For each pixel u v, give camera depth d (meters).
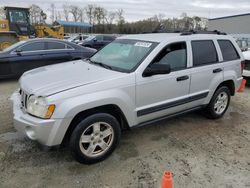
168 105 3.86
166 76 3.72
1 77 7.30
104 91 3.14
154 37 4.06
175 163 3.35
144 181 2.96
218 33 4.91
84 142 3.15
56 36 21.45
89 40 19.64
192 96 4.19
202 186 2.91
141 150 3.65
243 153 3.67
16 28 16.67
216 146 3.85
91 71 3.55
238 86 5.15
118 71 3.50
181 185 2.91
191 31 4.53
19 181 2.90
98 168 3.19
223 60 4.70
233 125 4.69
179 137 4.11
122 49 4.10
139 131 4.29
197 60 4.23
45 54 7.86
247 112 5.44
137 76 3.42
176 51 3.94
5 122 4.45
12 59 7.31
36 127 2.85
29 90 3.10
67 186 2.85
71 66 3.98
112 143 3.38
